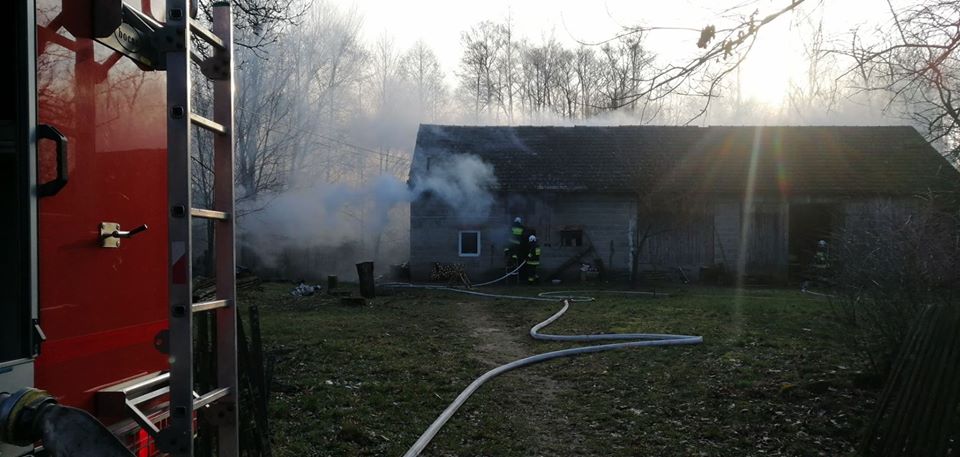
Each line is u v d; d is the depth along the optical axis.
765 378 8.21
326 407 6.96
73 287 2.68
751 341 10.93
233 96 3.07
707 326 12.82
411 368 9.06
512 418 6.80
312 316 15.20
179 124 2.58
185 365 2.59
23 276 2.40
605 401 7.46
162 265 3.31
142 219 3.15
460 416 6.80
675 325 13.06
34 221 2.43
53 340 2.57
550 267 25.94
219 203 3.02
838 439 6.00
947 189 6.96
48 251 2.54
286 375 8.45
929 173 7.25
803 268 25.48
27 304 2.39
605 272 25.92
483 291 22.16
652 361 9.55
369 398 7.38
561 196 25.97
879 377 7.37
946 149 6.62
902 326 6.97
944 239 6.75
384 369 8.96
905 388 5.25
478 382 8.06
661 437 6.17
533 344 11.46
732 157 26.89
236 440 3.01
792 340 10.95
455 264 25.77
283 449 5.60
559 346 11.20
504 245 25.89
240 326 4.32
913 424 5.09
